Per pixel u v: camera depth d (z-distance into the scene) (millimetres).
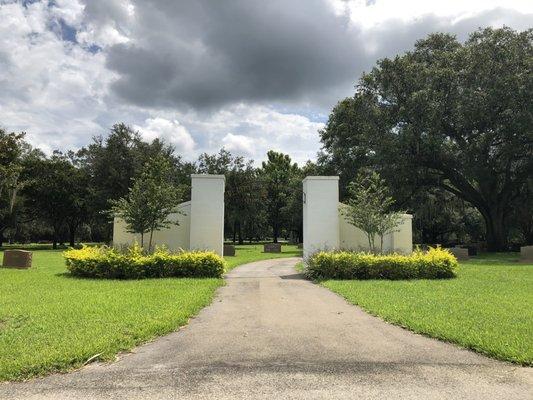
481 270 17438
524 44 30984
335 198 16719
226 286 12703
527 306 8992
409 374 5070
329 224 16609
